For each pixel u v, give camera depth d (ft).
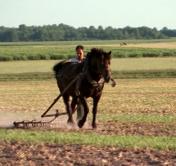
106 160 41.37
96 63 57.41
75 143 48.70
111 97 104.53
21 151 45.42
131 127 61.62
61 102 98.12
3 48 421.59
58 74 65.26
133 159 41.78
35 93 118.42
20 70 203.00
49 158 42.39
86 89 58.59
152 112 78.28
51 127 62.59
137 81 151.53
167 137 52.42
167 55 306.96
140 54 302.86
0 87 138.41
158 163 40.32
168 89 123.03
